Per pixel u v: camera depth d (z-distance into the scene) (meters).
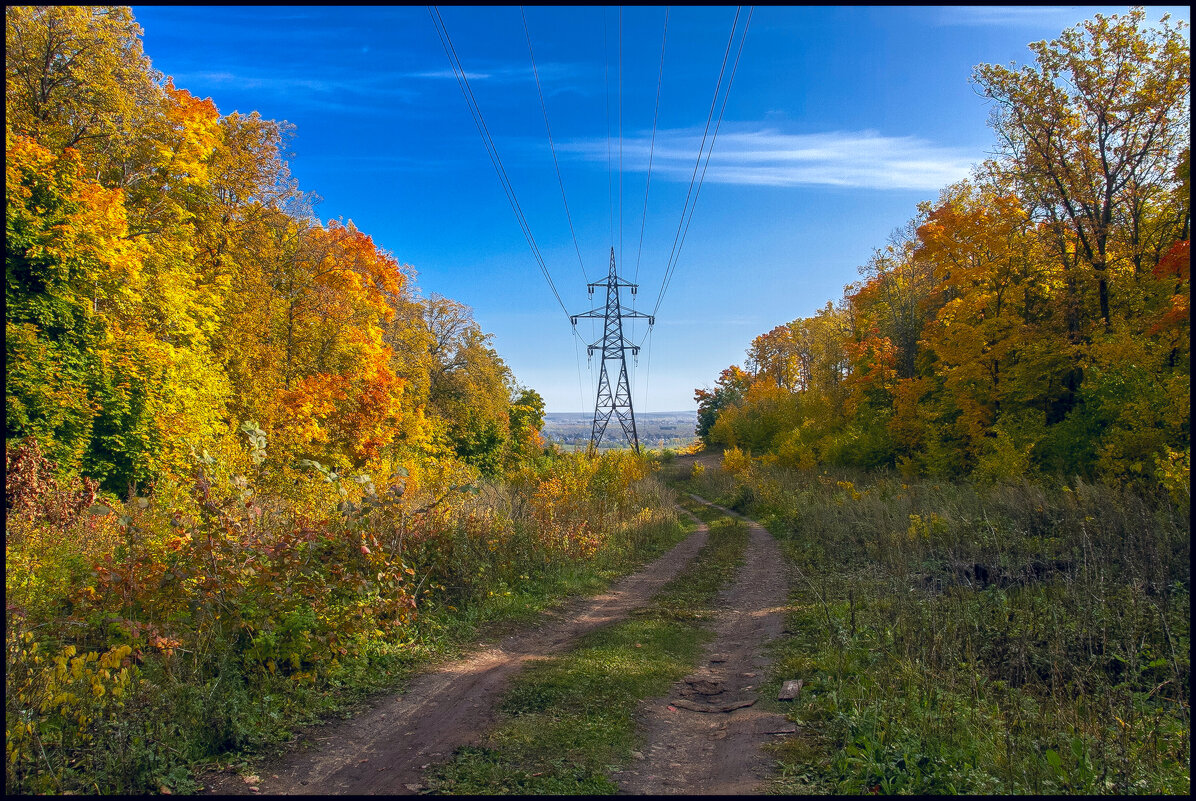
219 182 29.12
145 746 4.79
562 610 11.35
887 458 35.50
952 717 5.36
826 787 4.56
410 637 8.36
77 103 21.25
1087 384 20.16
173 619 6.44
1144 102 21.03
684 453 87.81
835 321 54.38
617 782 4.76
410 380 43.41
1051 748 4.89
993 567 10.63
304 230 34.72
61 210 17.95
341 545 8.19
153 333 21.91
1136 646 6.91
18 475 11.48
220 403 23.50
